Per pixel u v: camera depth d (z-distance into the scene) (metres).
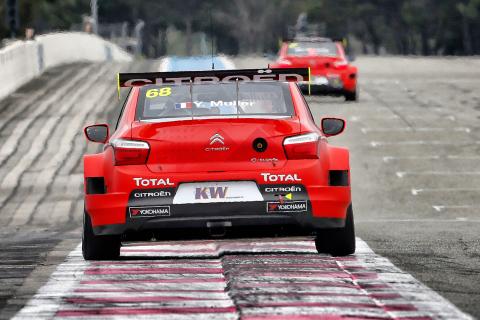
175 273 33.66
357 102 133.25
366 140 111.31
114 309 27.11
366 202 85.88
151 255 39.59
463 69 183.62
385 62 196.12
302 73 37.97
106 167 36.34
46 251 42.81
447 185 91.94
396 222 61.88
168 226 35.41
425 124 120.50
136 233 35.84
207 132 35.47
